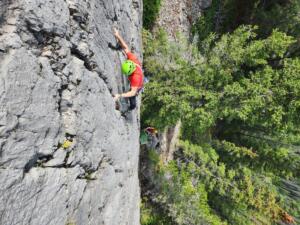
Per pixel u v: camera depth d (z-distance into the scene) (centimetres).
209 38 1443
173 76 1386
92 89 636
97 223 669
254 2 1984
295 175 1877
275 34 1288
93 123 635
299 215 2045
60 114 529
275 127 1447
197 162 1836
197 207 1769
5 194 388
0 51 400
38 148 461
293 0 1794
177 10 1775
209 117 1330
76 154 566
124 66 808
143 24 1576
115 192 792
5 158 394
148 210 1809
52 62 506
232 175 1741
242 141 2023
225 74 1312
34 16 455
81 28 593
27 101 432
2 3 408
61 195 511
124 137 897
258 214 1969
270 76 1298
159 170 1773
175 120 1405
